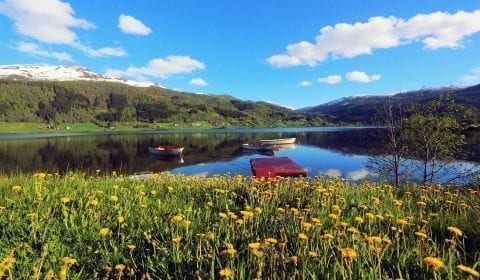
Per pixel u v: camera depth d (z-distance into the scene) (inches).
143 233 190.2
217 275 145.5
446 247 170.9
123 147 3762.3
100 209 231.3
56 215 218.4
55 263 161.0
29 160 2529.5
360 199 262.8
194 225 200.5
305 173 592.1
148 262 161.3
